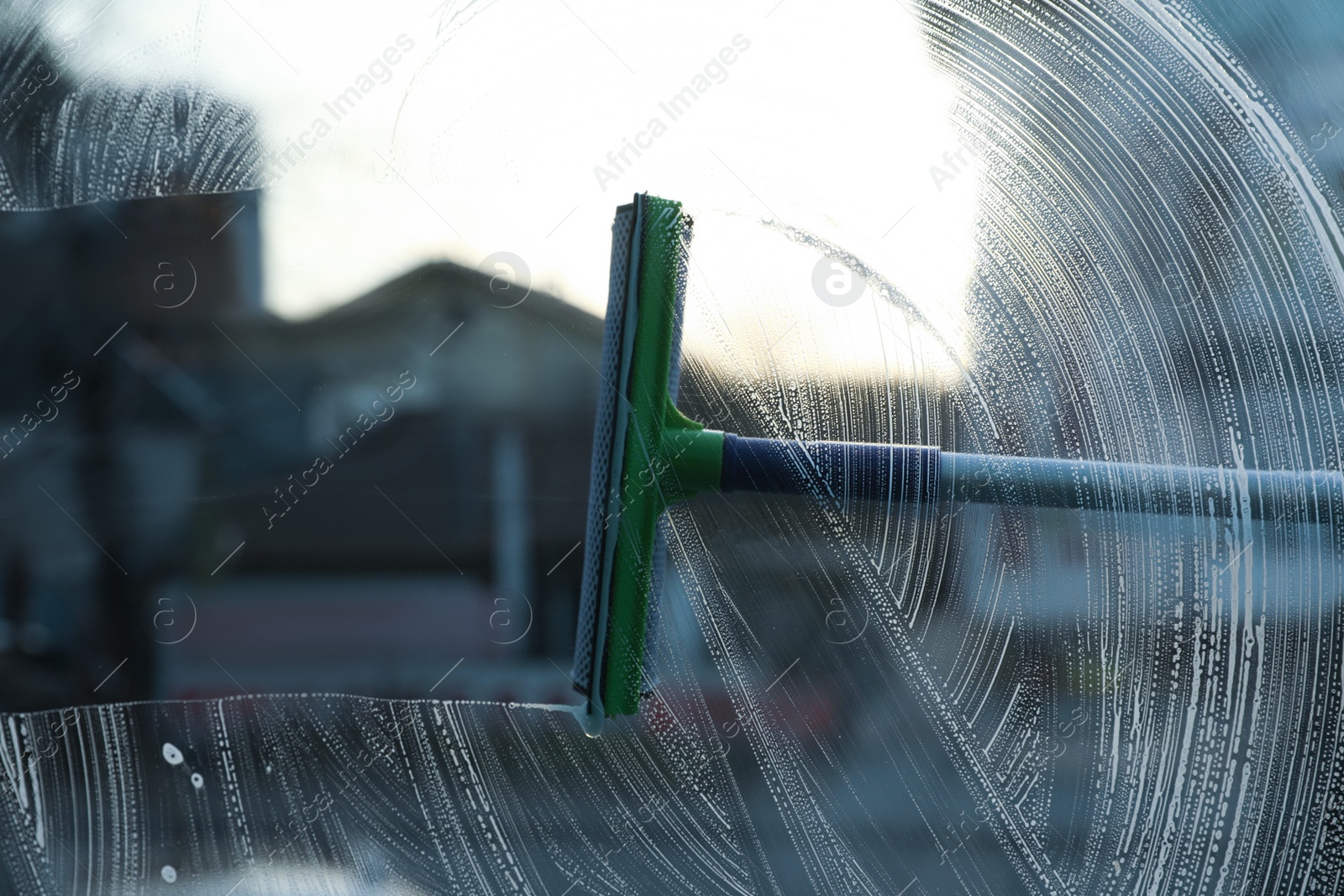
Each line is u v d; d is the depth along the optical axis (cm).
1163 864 153
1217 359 157
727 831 154
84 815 155
